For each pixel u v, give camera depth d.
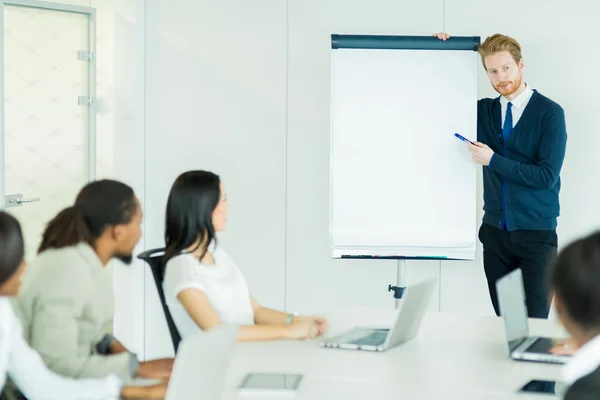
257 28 5.00
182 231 2.71
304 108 5.02
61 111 5.89
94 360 2.24
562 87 4.81
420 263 5.02
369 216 4.50
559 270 1.39
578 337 1.40
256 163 5.06
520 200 4.13
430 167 4.45
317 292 5.08
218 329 1.88
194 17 5.03
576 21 4.77
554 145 4.04
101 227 2.37
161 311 5.16
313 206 5.06
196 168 5.09
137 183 5.08
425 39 4.42
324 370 2.32
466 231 4.46
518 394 2.08
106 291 2.43
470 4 4.85
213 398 1.97
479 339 2.73
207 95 5.05
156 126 5.09
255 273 5.11
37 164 5.83
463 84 4.40
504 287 2.47
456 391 2.11
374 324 2.93
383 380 2.21
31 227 5.83
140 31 5.04
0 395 2.06
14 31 5.67
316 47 4.98
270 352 2.53
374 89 4.46
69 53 5.89
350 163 4.49
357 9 4.93
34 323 2.22
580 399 1.35
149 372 2.37
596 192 4.82
